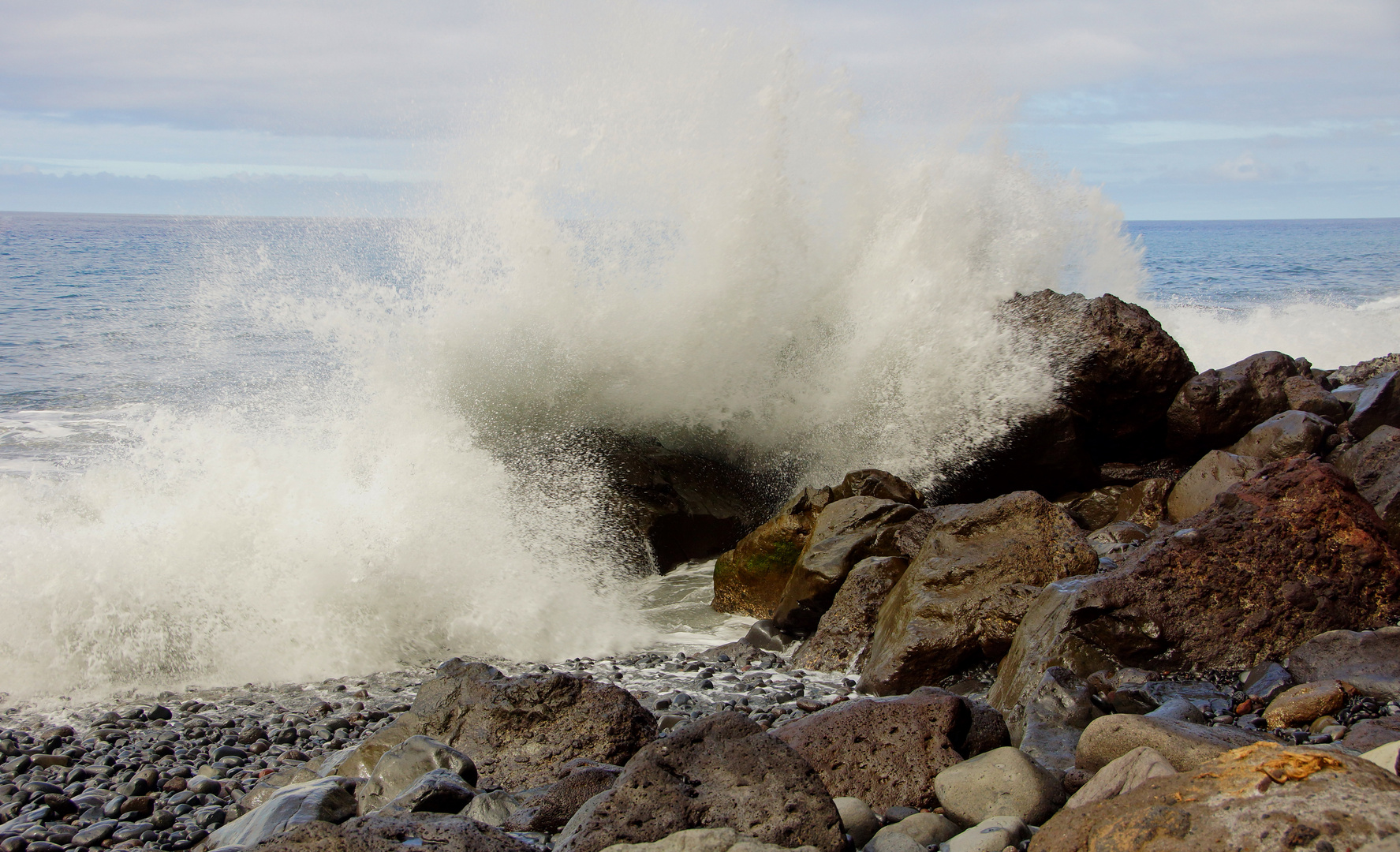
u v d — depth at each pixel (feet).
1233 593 13.42
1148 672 13.00
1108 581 13.82
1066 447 23.88
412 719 13.04
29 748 14.34
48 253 168.04
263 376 49.29
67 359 56.34
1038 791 9.50
